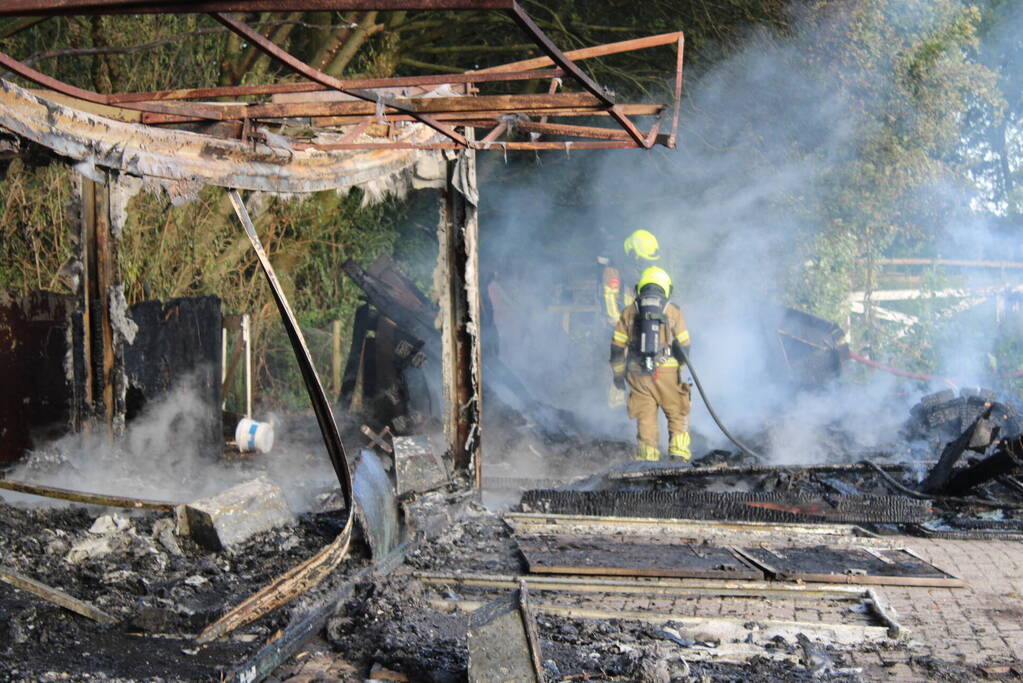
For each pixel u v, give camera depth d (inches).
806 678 157.9
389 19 653.9
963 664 166.2
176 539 219.8
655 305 353.1
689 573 212.5
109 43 490.0
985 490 307.9
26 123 187.5
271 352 566.9
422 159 295.9
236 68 585.9
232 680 146.8
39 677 145.9
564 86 650.8
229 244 560.1
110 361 319.6
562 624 183.5
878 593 207.5
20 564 197.8
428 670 157.9
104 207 319.0
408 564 223.0
